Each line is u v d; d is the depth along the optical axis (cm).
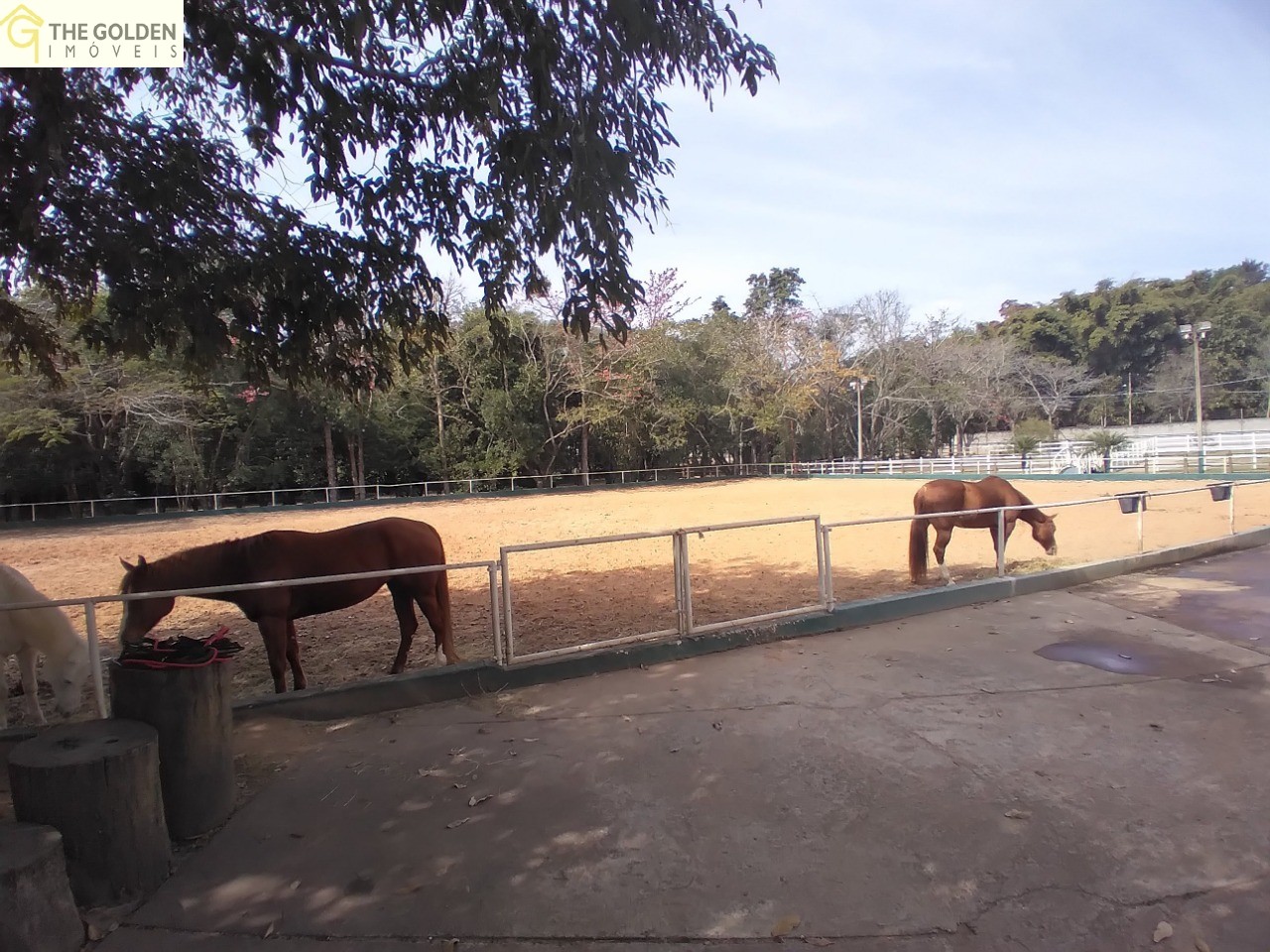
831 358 4378
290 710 457
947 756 385
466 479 3544
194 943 254
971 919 256
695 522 1842
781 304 6450
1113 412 5494
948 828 314
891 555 1135
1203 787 346
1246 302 5662
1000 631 621
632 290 524
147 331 575
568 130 430
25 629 493
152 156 541
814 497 2550
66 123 424
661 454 4409
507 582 517
